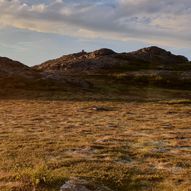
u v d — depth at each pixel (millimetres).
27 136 32750
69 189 15047
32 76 97000
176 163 22578
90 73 134500
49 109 58719
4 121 44562
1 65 107250
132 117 49062
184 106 65688
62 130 37000
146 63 173000
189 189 17188
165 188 17625
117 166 21422
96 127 39375
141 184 18219
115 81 113625
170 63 180375
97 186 16109
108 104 67375
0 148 26906
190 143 29828
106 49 184750
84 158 23844
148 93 95250
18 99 74500
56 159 23469
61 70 145875
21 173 17453
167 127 39219
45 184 15945
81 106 63062
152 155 25016
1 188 15562
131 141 30906
